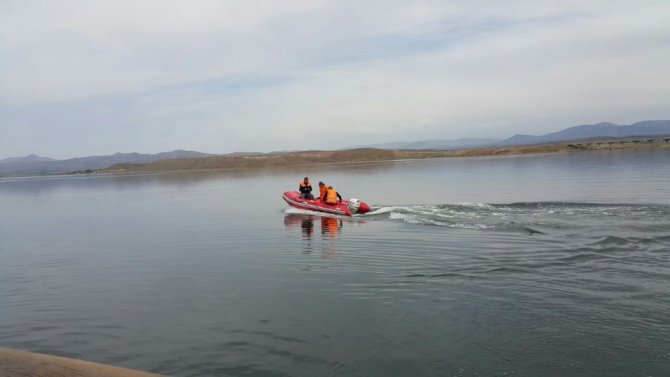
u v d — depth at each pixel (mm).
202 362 6527
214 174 87125
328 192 22422
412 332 7234
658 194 22281
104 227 22062
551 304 8062
